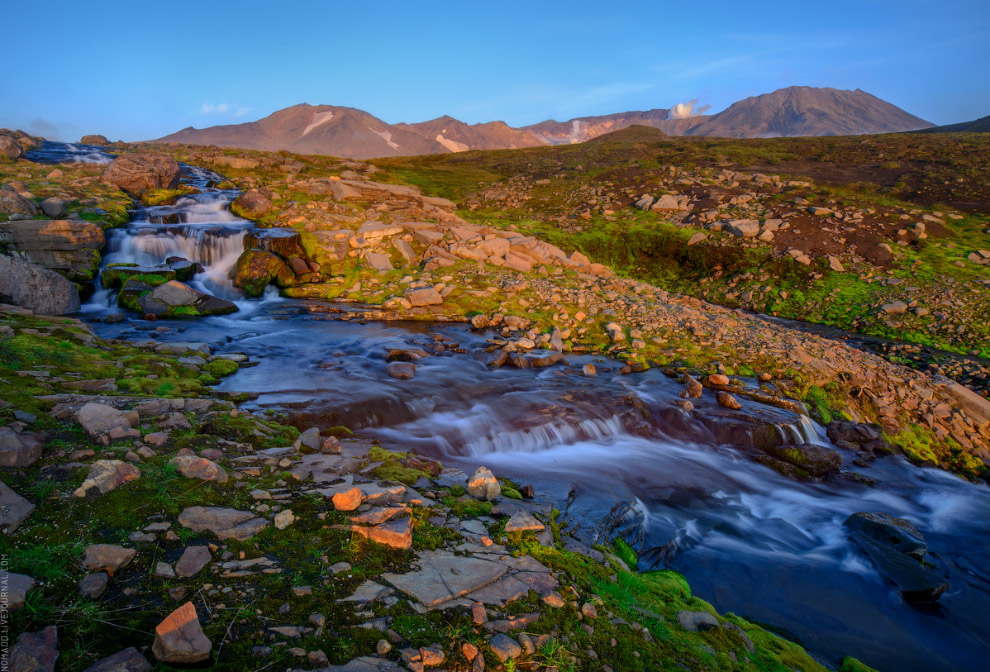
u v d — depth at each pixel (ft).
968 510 33.63
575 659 12.67
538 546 17.58
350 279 66.03
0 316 36.52
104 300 52.44
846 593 23.24
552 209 136.67
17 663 9.35
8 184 66.49
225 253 65.72
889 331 75.77
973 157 152.46
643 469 31.48
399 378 38.37
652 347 51.39
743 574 23.27
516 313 57.82
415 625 12.64
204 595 12.39
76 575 12.03
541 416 34.81
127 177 83.46
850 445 40.04
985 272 89.10
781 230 108.78
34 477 15.46
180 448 19.65
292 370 38.29
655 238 110.52
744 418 38.65
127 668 9.90
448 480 22.63
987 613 23.63
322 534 15.66
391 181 154.61
